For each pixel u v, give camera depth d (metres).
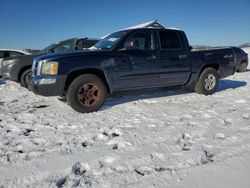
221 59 7.50
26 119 5.08
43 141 3.83
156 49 6.35
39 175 2.82
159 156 3.23
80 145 3.65
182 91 7.86
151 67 6.23
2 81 10.64
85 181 2.71
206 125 4.41
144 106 5.98
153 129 4.26
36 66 5.64
